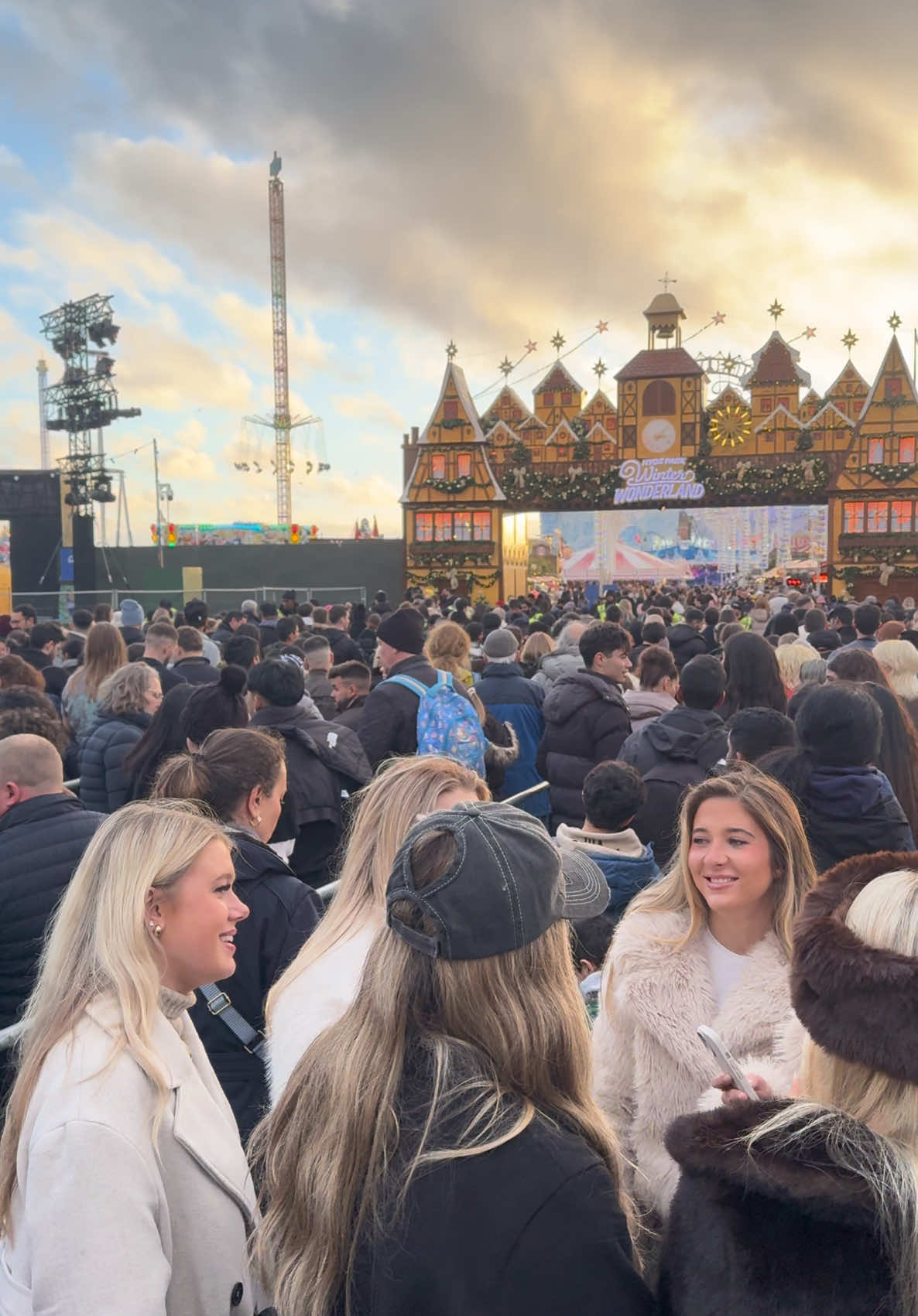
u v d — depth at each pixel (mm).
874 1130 1399
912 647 6582
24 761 3670
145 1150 1809
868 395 38812
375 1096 1468
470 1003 1490
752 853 2531
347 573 43156
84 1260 1688
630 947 2631
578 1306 1331
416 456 43531
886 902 1478
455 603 27109
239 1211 1957
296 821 4816
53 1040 1913
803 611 18391
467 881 1498
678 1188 1443
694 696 5121
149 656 8047
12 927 3463
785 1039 2398
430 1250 1357
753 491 39406
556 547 64688
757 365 39625
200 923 2064
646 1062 2520
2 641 10000
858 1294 1250
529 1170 1380
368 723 5973
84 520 36500
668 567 50531
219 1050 2943
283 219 87750
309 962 2504
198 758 3396
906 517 38312
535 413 42094
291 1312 1470
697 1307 1314
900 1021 1379
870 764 3941
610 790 4117
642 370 40250
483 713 6375
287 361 91125
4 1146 1881
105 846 2068
